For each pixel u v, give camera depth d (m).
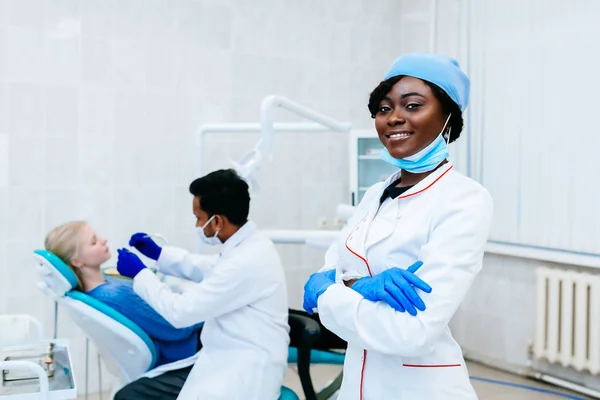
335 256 1.56
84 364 3.39
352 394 1.38
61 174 3.27
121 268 2.09
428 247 1.24
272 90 3.94
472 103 3.82
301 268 4.13
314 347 2.40
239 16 3.79
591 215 3.21
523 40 3.51
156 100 3.52
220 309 1.99
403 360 1.31
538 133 3.45
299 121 4.08
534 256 3.49
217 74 3.72
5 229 3.14
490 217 1.28
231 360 1.99
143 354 2.05
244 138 3.85
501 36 3.63
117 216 3.43
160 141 3.54
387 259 1.32
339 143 4.25
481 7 3.74
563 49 3.30
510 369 3.73
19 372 1.65
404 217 1.33
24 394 1.48
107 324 1.96
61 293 2.00
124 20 3.39
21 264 3.19
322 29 4.13
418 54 1.29
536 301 3.50
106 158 3.38
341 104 4.24
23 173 3.17
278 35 3.95
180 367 2.09
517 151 3.57
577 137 3.26
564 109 3.31
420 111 1.27
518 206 3.59
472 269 1.23
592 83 3.18
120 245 3.45
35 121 3.18
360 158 4.07
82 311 1.95
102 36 3.34
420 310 1.18
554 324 3.37
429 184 1.33
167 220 3.59
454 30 3.94
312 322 2.11
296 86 4.04
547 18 3.38
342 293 1.26
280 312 2.11
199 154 3.04
